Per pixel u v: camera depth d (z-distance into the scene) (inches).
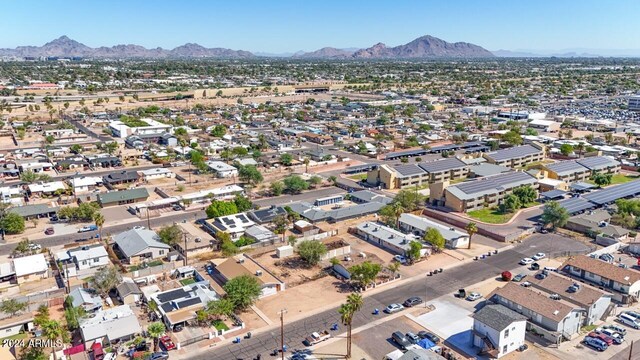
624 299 4050.2
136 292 4079.7
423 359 3009.4
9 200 6476.4
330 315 3885.3
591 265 4411.9
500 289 3954.2
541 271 4586.6
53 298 4028.1
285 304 4062.5
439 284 4394.7
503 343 3331.7
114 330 3518.7
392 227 5787.4
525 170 7751.0
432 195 6697.8
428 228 5251.0
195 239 5241.1
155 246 4918.8
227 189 7022.6
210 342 3521.2
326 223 5999.0
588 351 3395.7
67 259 4729.3
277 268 4751.5
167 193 7096.5
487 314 3449.8
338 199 6806.1
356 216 6186.0
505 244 5319.9
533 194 6550.2
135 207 6284.5
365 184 7716.5
